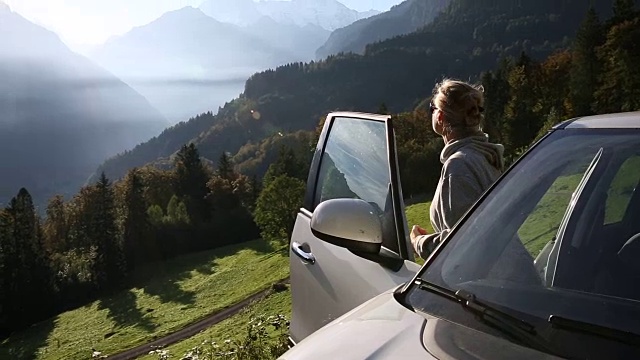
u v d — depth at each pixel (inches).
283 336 253.0
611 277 72.4
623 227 80.8
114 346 1947.6
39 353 2274.9
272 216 2608.3
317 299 129.9
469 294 75.5
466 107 127.3
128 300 2790.4
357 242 108.0
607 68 2290.8
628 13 2657.5
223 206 3939.5
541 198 86.0
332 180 148.9
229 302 2137.1
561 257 78.4
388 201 117.3
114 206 3560.5
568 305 68.6
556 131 96.3
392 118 127.3
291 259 152.4
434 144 1245.1
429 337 69.3
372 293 106.1
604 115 95.5
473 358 63.2
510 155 2511.1
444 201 121.4
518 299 72.2
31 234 3164.4
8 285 2974.9
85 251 3491.6
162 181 4170.8
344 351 70.8
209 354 258.7
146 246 3427.7
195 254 3503.9
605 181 84.1
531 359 61.5
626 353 59.5
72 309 3061.0
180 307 2377.0
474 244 84.7
